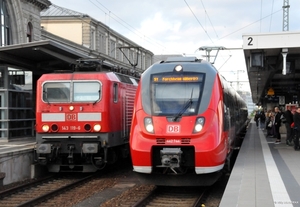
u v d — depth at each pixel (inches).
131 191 458.3
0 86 698.2
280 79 1121.4
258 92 1610.5
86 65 568.7
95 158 539.8
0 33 1141.7
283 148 697.6
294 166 476.1
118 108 573.3
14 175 519.2
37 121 545.0
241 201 299.3
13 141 706.8
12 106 713.0
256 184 365.4
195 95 424.2
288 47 618.5
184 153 410.3
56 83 546.0
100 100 533.0
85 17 1822.1
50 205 400.2
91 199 420.8
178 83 434.6
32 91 757.9
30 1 1283.2
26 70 739.4
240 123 917.2
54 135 541.0
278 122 783.1
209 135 405.1
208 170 402.3
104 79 537.0
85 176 575.8
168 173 416.5
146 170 411.2
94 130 530.9
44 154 543.8
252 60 673.0
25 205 388.2
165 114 416.5
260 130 1409.9
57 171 561.3
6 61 653.9
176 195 432.1
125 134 612.7
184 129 405.7
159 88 435.2
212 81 433.7
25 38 1254.3
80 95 539.2
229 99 532.1
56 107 540.7
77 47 1628.9
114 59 1996.8
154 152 416.2
